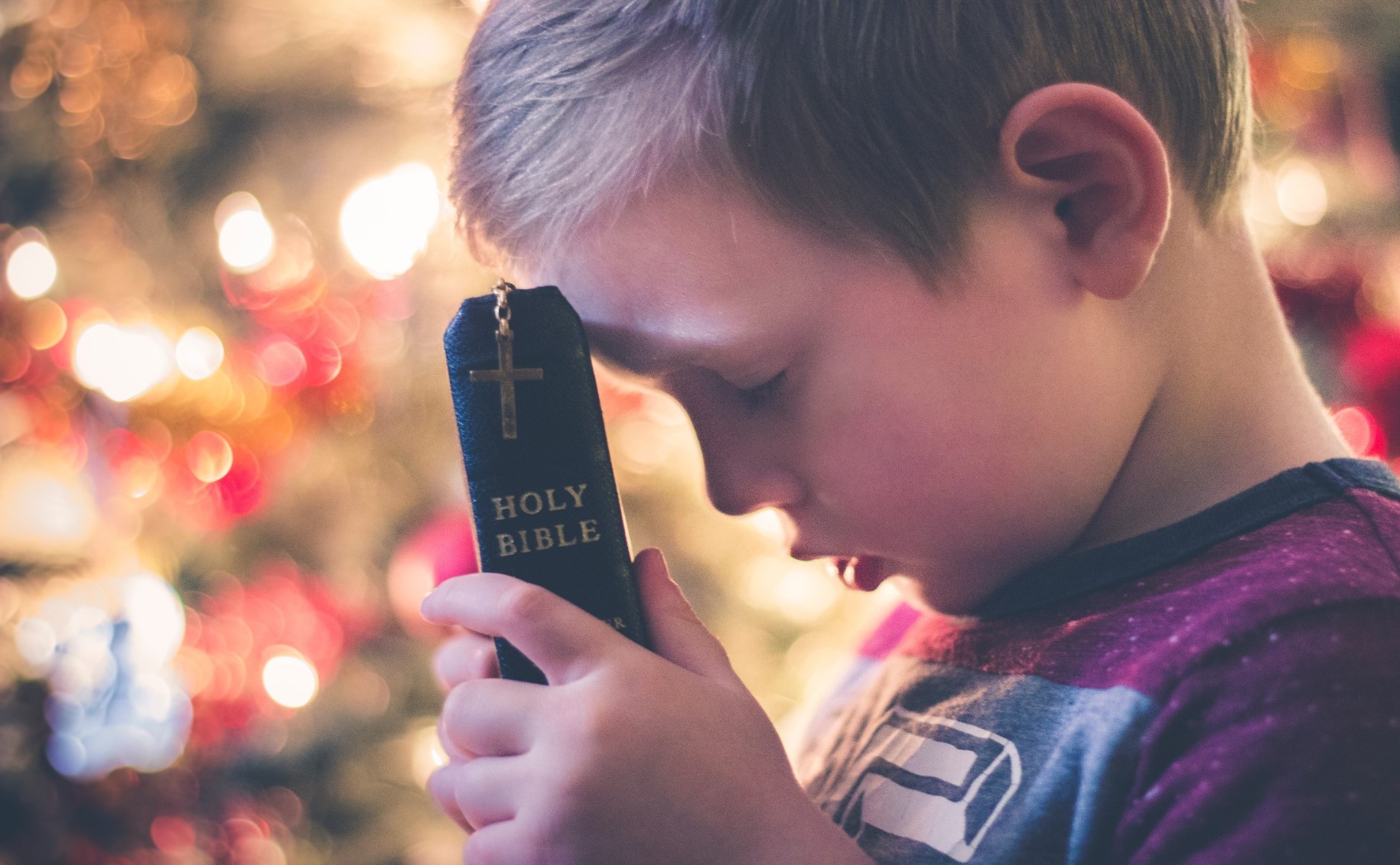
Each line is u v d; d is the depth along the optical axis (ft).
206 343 3.84
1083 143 1.54
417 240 3.53
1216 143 1.65
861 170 1.53
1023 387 1.56
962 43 1.53
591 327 1.60
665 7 1.54
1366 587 1.44
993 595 1.73
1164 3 1.62
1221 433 1.62
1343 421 3.74
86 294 4.08
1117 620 1.57
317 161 3.92
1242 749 1.39
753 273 1.54
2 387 4.03
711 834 1.51
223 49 3.81
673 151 1.53
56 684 4.09
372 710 3.92
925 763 1.67
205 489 3.84
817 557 1.70
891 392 1.56
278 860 3.81
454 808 1.70
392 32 3.67
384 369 3.95
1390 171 5.04
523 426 1.55
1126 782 1.46
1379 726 1.37
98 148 3.97
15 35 3.84
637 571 1.67
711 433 1.63
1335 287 4.16
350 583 4.05
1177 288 1.62
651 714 1.51
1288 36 4.25
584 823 1.50
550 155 1.57
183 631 4.01
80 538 4.08
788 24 1.52
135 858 4.00
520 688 1.56
